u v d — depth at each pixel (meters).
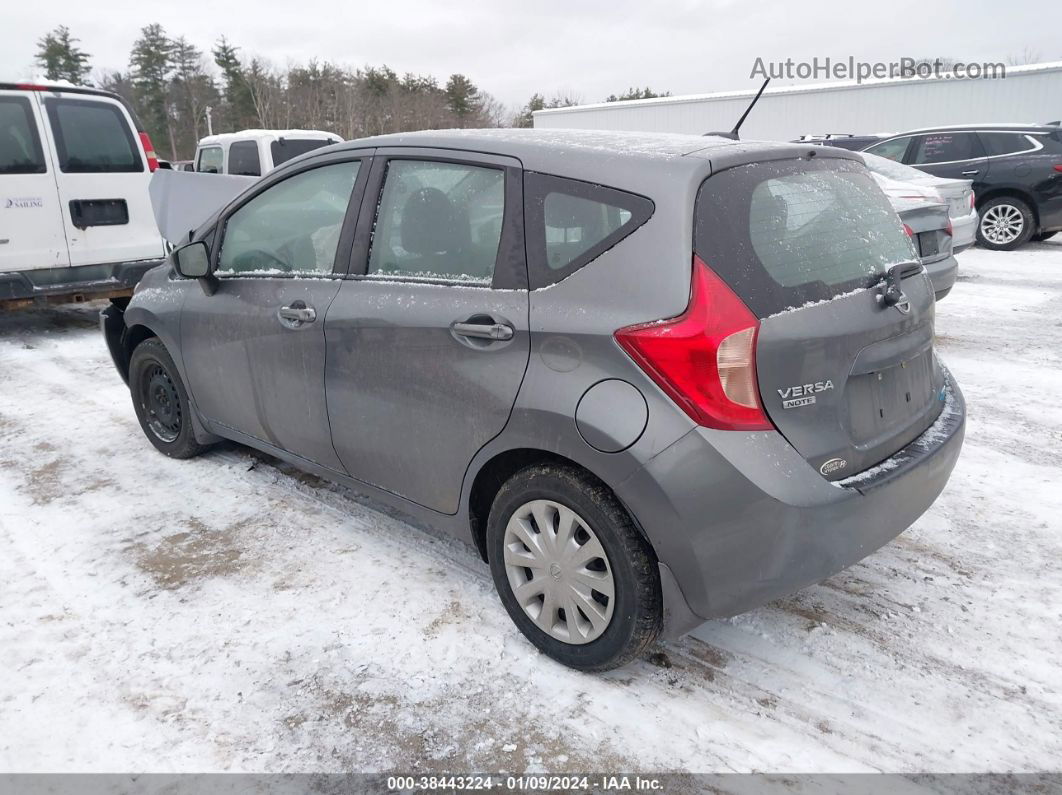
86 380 6.05
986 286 8.77
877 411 2.44
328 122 59.19
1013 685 2.47
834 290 2.33
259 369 3.40
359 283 2.97
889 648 2.65
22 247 6.73
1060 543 3.31
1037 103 19.39
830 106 22.36
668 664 2.59
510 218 2.53
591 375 2.25
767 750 2.22
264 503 3.80
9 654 2.66
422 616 2.86
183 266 3.49
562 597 2.48
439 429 2.69
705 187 2.24
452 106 65.56
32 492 3.96
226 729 2.32
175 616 2.87
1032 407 4.92
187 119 63.38
